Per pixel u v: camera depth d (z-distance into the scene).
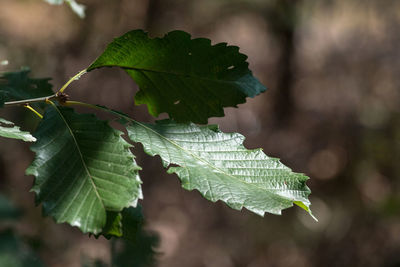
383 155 8.69
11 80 1.90
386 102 9.35
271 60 10.88
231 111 10.71
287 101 10.59
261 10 9.92
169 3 9.58
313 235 8.34
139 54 1.48
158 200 9.91
